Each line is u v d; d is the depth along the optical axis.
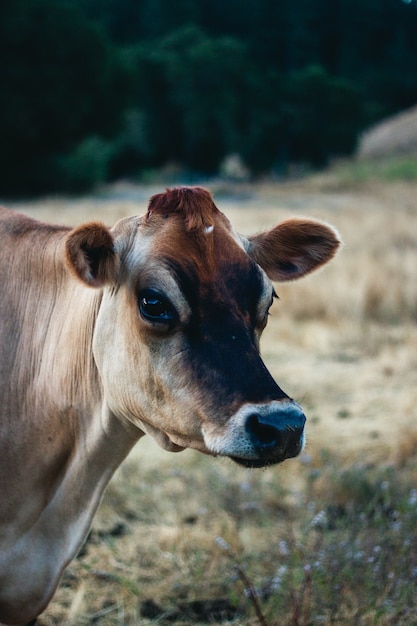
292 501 5.23
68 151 41.94
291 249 3.36
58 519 3.21
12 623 3.31
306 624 3.75
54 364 3.18
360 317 9.79
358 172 44.41
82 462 3.15
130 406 2.89
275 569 4.38
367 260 12.62
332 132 58.75
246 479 5.40
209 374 2.60
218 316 2.66
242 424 2.48
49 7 39.28
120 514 5.14
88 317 3.11
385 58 95.38
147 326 2.72
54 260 3.30
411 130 58.72
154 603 4.25
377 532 4.51
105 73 41.69
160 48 67.62
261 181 51.41
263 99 60.12
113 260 2.86
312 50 93.12
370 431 6.40
